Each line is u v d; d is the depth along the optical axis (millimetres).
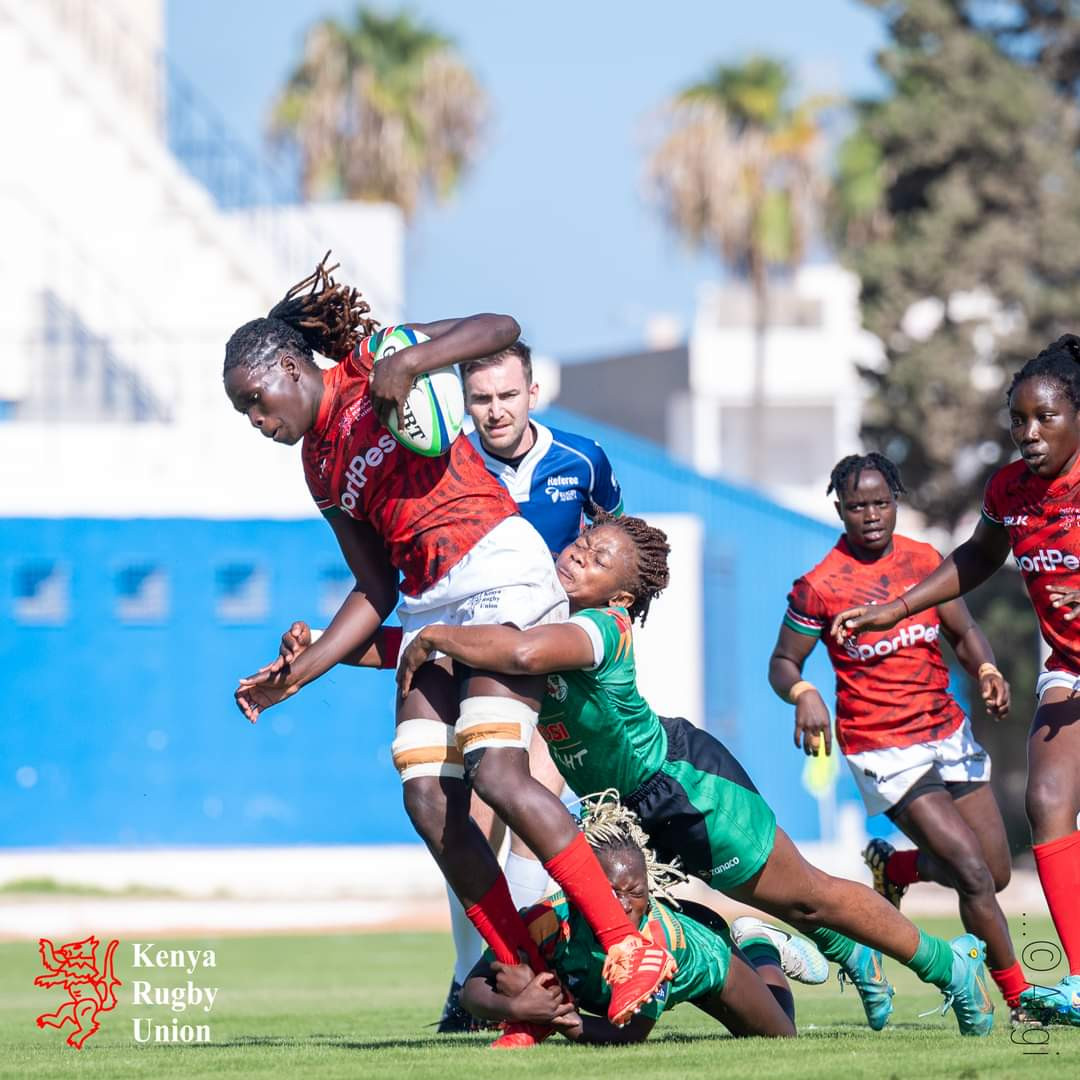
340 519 19625
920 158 107812
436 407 18188
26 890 67625
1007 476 22172
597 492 26000
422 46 153125
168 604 72438
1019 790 103438
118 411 80688
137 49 99312
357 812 72625
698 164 138500
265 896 69312
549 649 17781
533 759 24719
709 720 81250
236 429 77125
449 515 18578
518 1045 18984
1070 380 21375
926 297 107688
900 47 109625
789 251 138375
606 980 18078
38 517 71938
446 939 52781
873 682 24875
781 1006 21078
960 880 23781
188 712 72188
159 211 89062
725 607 82438
